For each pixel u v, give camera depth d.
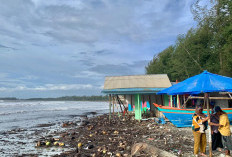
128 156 7.31
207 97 6.57
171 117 13.79
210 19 27.94
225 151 6.62
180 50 35.25
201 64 31.45
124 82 19.67
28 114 31.72
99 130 14.33
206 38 30.41
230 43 22.98
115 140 10.48
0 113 32.88
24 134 14.40
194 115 6.73
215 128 6.95
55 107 52.56
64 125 18.16
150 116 18.83
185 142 9.27
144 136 11.18
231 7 24.23
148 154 7.17
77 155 7.76
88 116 28.59
